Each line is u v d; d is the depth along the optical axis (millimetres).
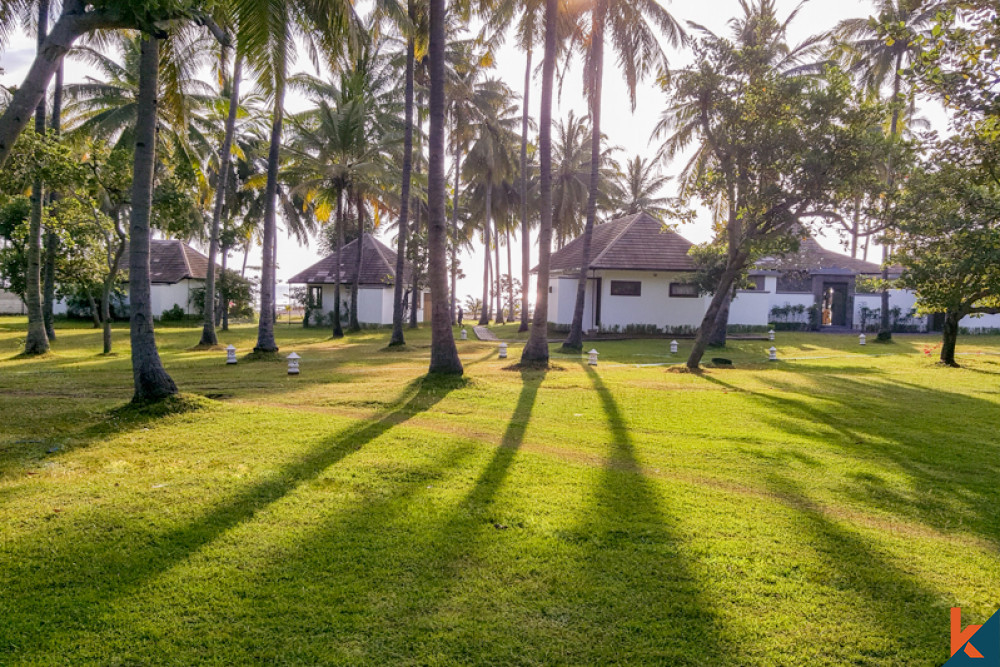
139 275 8594
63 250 20531
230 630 3088
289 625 3148
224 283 31094
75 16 6602
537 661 2908
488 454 6496
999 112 6562
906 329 33500
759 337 27656
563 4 15945
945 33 6395
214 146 25438
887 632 3205
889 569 3938
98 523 4355
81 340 22688
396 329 20359
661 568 3865
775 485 5711
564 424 8289
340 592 3467
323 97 26406
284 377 12547
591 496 5199
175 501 4828
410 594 3479
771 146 12398
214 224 20703
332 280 35438
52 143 14891
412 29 14781
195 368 14258
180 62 9992
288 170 26250
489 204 36094
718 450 7004
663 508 4941
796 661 2947
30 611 3229
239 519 4488
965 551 4273
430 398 10055
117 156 16125
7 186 13688
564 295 29328
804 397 10922
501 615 3283
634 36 16547
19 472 5691
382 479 5527
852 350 22344
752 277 31359
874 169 12352
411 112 20203
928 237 11914
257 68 8969
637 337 27484
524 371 13828
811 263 26141
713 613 3354
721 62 12938
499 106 32750
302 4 9930
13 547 3945
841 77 12000
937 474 6188
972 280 11477
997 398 11008
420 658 2906
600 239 30609
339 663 2852
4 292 41031
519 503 4969
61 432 7355
